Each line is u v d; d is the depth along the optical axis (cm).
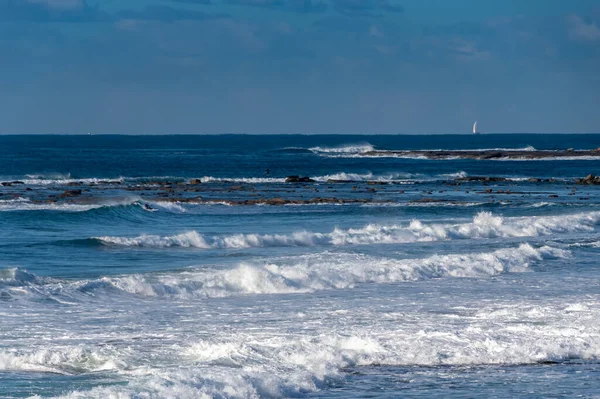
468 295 7525
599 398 4478
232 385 4466
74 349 5241
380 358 5262
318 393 4553
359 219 14988
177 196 19812
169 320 6381
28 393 4378
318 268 8500
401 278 8500
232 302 7231
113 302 7138
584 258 10050
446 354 5356
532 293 7625
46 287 7338
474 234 12662
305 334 5816
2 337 5700
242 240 11369
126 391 4272
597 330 5928
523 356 5341
